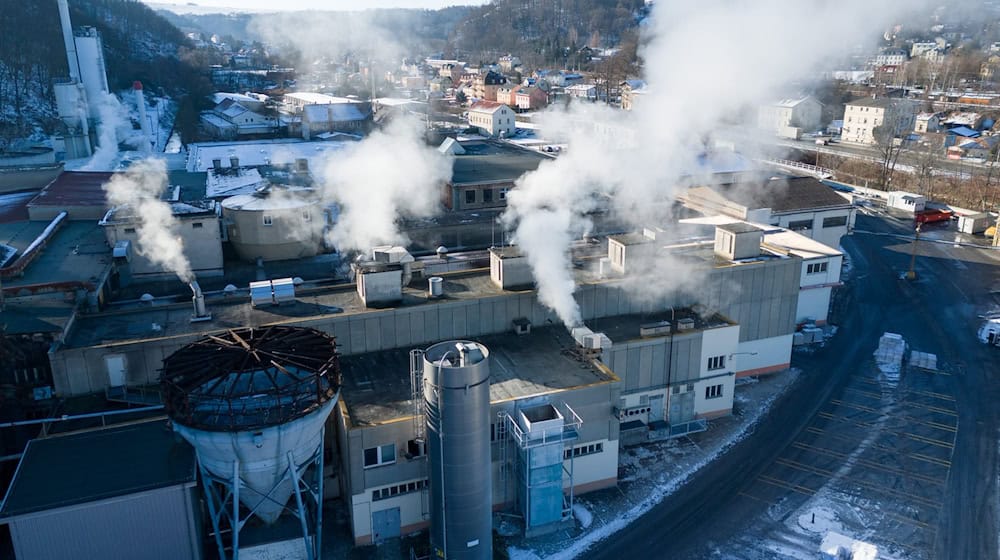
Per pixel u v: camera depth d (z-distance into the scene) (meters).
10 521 28.86
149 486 30.53
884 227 93.88
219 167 80.31
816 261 59.31
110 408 37.00
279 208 57.69
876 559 34.56
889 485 40.84
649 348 44.16
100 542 30.42
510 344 43.19
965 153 127.38
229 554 33.12
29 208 61.62
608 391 38.56
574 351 42.06
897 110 139.88
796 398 50.50
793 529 37.28
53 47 176.50
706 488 40.62
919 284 73.12
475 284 46.09
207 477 31.09
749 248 51.78
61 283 43.59
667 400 45.75
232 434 29.17
